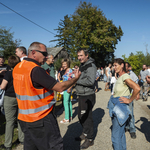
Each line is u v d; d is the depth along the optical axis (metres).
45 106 1.75
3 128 3.87
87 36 32.12
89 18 32.69
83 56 2.86
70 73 4.20
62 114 4.98
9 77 2.71
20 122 1.83
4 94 2.80
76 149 2.90
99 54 37.66
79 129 3.78
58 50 24.16
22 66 1.78
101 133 3.54
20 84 1.74
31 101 1.69
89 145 2.99
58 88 1.70
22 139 2.99
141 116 4.70
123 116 2.25
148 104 6.26
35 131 1.72
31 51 1.83
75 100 6.89
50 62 4.05
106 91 9.69
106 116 4.67
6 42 32.31
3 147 2.90
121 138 2.34
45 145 1.72
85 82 2.79
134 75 3.94
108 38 31.47
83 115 2.95
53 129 1.76
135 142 3.14
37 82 1.65
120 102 2.33
